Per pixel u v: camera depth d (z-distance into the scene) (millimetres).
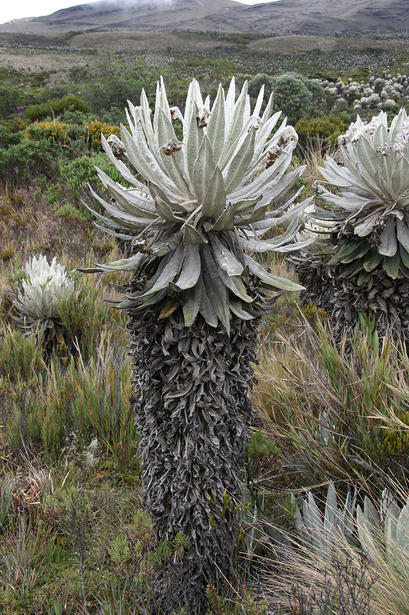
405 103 24719
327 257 4277
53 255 6938
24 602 2381
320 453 2904
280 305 5391
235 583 2348
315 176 7598
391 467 2686
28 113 17109
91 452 3326
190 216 1853
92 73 41406
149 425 2152
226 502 2133
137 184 2168
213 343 1956
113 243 6984
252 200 1789
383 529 2404
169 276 1907
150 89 23359
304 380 3379
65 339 4742
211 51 84750
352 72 45938
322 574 2160
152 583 2354
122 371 3959
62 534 2777
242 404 2221
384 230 3475
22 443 3330
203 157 1754
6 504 2867
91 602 2398
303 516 2701
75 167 8992
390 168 3275
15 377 4215
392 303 3553
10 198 9219
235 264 1833
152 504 2238
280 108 19938
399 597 1950
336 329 3828
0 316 5043
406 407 2961
